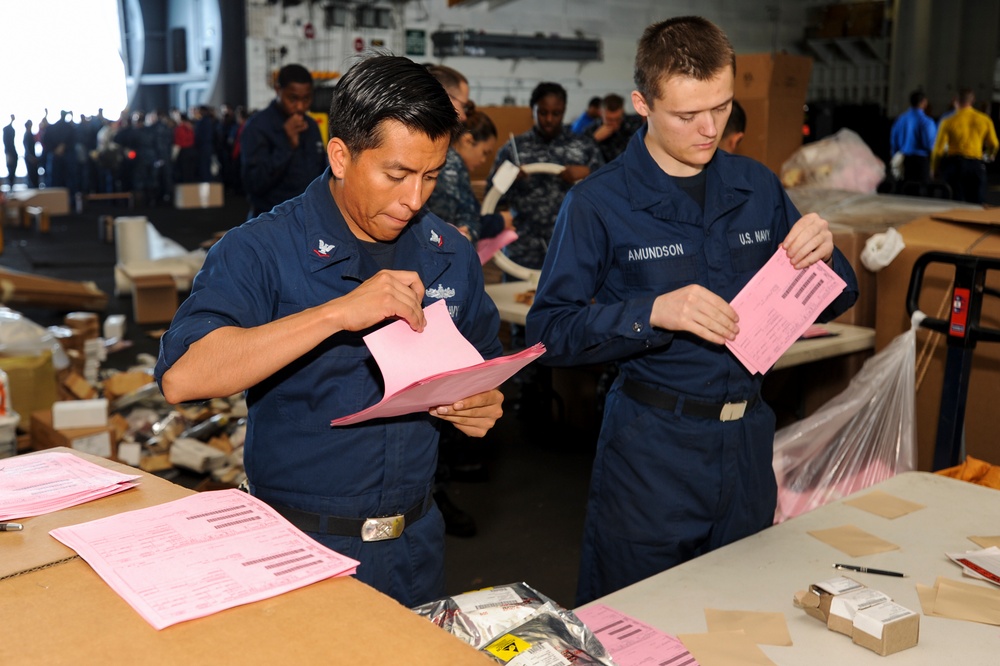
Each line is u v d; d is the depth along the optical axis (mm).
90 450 3467
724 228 1734
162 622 694
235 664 646
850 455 2201
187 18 18000
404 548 1294
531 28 15875
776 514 2166
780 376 3182
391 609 734
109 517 917
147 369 4777
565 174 3988
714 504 1711
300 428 1251
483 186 5734
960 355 2059
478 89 15453
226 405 4082
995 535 1516
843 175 4008
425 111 1088
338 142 1146
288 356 1046
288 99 4176
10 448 3369
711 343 1667
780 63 4777
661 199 1698
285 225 1239
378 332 1144
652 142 1728
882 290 2629
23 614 715
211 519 923
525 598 1030
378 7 14492
